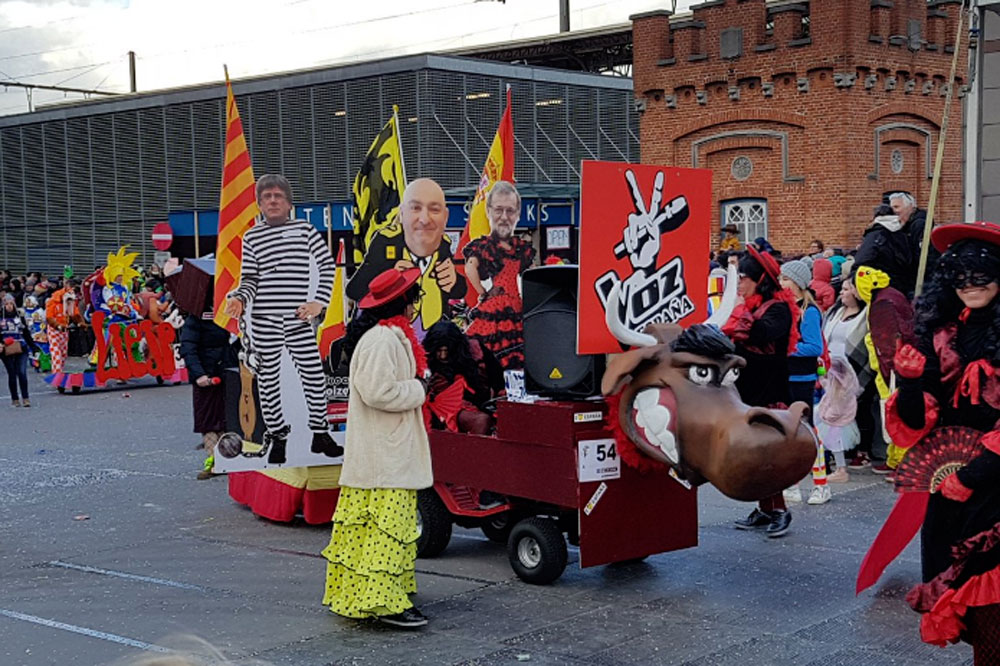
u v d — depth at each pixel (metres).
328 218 13.06
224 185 8.33
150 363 20.12
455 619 6.18
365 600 5.93
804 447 5.55
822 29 23.55
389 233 8.57
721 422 5.64
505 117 8.84
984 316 4.45
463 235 8.90
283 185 8.16
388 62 28.50
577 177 30.77
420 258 8.65
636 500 6.71
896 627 5.89
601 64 36.06
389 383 5.83
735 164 25.09
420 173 28.17
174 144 33.97
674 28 25.47
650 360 5.98
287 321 8.20
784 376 7.48
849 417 9.52
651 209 6.59
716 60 24.91
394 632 5.98
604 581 6.87
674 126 25.73
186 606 6.54
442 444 7.27
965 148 9.76
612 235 6.42
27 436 14.15
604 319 6.41
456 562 7.42
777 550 7.50
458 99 28.56
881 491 9.37
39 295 23.91
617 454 6.59
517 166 29.42
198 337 10.70
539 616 6.20
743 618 6.09
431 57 27.84
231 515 9.12
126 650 5.78
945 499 4.47
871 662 5.39
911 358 4.53
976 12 9.62
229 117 8.32
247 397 8.23
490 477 6.96
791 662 5.41
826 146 23.78
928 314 4.56
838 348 9.49
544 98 30.00
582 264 6.31
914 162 25.09
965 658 5.43
